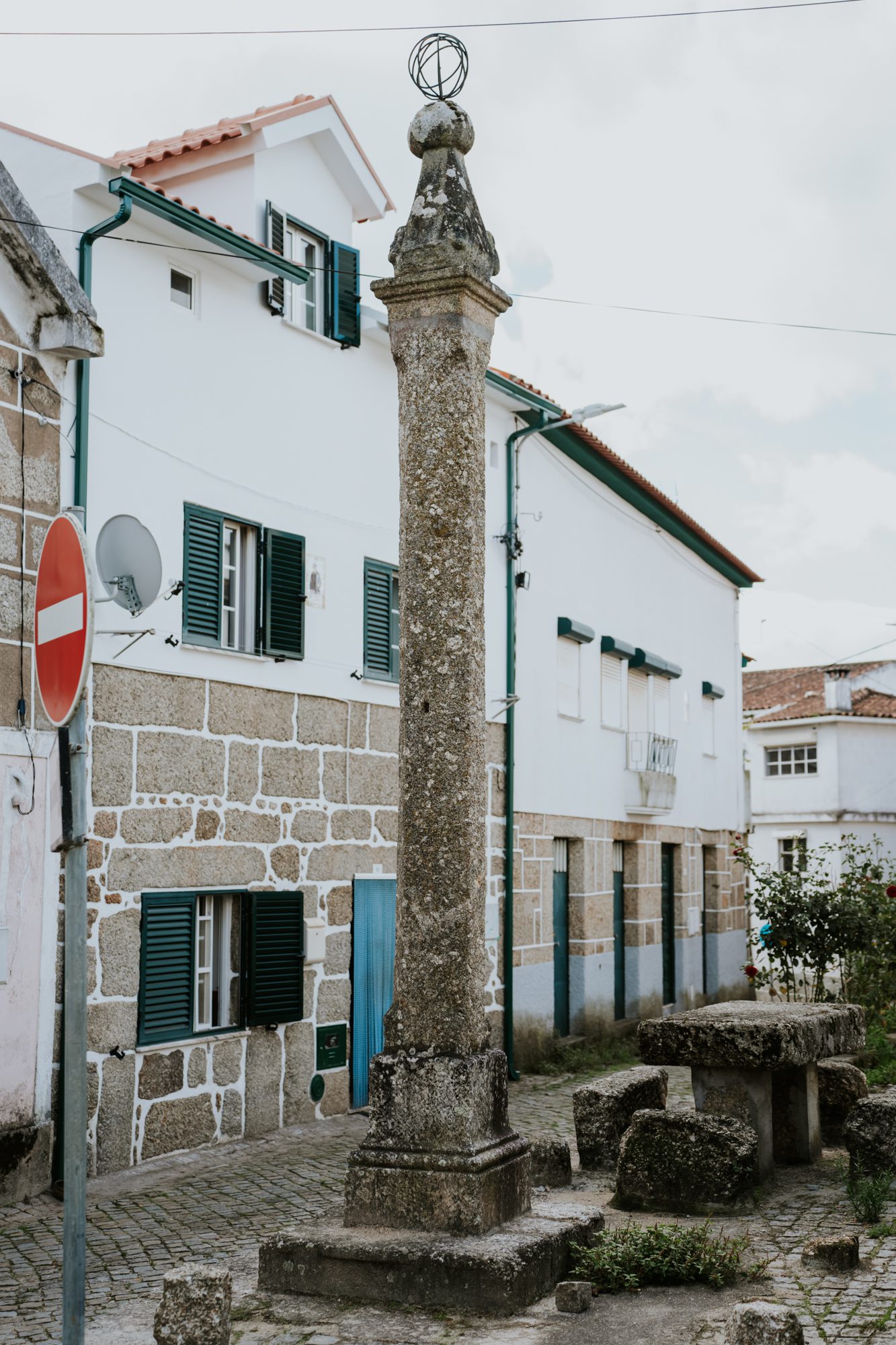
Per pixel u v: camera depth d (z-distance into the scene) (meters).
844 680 39.72
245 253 11.84
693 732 23.89
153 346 11.27
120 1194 9.53
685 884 22.92
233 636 12.26
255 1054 11.89
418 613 7.18
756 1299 6.23
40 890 9.71
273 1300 6.39
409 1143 6.71
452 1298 6.18
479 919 7.03
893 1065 13.26
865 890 17.86
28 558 9.80
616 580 20.55
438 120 7.53
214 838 11.57
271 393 12.68
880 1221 7.73
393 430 14.57
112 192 10.52
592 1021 18.56
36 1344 6.25
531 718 17.27
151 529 11.11
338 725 13.27
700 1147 8.16
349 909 13.25
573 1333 5.85
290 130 12.96
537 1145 9.15
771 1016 9.25
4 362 9.73
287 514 12.80
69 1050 4.53
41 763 9.77
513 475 16.92
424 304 7.34
